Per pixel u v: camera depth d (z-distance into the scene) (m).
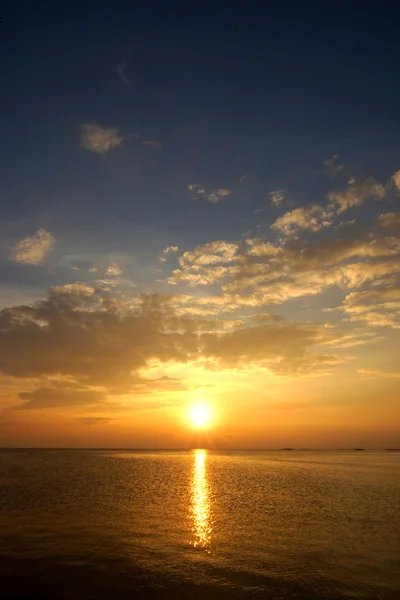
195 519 33.34
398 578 20.59
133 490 49.66
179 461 118.12
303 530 29.77
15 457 126.44
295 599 18.22
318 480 63.94
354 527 30.73
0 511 34.72
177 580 20.08
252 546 25.66
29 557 22.59
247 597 18.36
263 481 62.44
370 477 68.81
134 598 18.14
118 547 24.84
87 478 62.53
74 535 27.27
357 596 18.50
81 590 18.80
